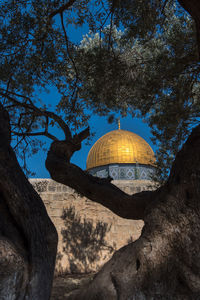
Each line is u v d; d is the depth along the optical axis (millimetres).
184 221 2834
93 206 12164
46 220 3012
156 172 6902
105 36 6438
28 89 6484
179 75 6293
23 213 2801
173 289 2725
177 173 3062
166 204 3041
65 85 6797
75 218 11875
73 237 11547
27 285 2475
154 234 3039
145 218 3326
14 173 2873
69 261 11055
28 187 3018
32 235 2744
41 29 5961
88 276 10336
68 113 6645
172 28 6457
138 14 5637
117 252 3625
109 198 4457
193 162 2887
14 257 2461
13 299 2320
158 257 2904
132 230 11914
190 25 6227
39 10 5812
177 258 2807
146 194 4582
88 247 11445
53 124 5555
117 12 5504
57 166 4273
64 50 6551
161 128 6578
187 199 2861
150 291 2795
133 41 6539
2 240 2516
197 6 2773
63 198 12156
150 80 6379
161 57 6281
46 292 2639
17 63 6078
